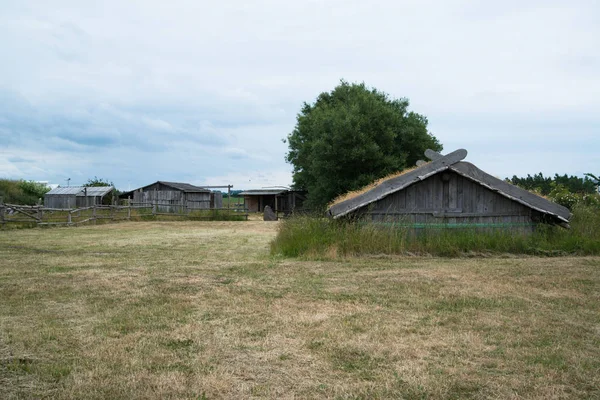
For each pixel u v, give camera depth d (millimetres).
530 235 13352
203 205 43969
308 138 51688
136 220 34250
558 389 4113
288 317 6414
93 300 7465
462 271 10078
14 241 17797
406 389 4113
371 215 14125
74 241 18094
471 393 4051
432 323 6125
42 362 4746
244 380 4332
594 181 20516
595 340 5449
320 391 4086
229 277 9547
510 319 6312
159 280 9195
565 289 8211
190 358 4875
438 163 14023
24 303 7258
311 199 44406
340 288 8375
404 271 10141
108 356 4902
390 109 43531
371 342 5355
